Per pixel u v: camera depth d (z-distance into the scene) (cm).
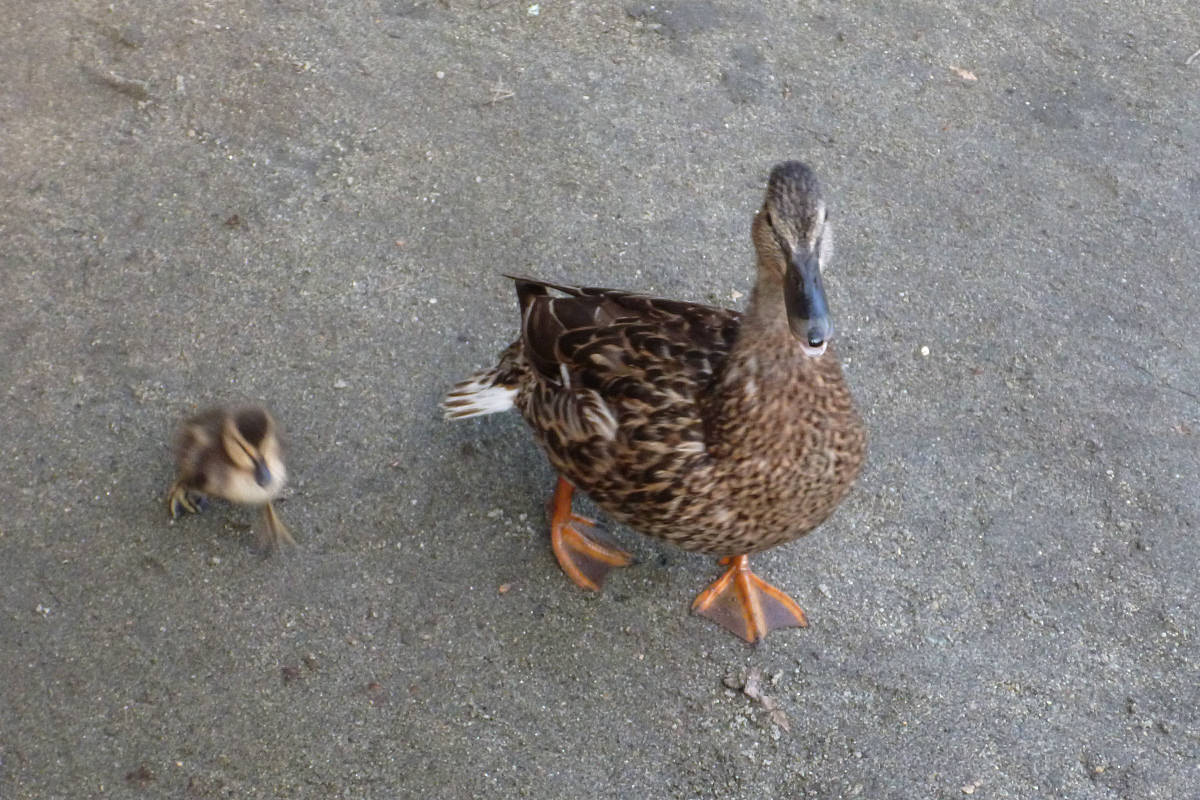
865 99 176
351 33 173
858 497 143
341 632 132
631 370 127
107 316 147
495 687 131
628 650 133
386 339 148
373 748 128
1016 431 149
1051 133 176
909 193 167
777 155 169
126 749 126
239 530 136
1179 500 146
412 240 156
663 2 183
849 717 132
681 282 156
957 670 135
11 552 133
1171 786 131
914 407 150
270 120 163
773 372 123
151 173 157
